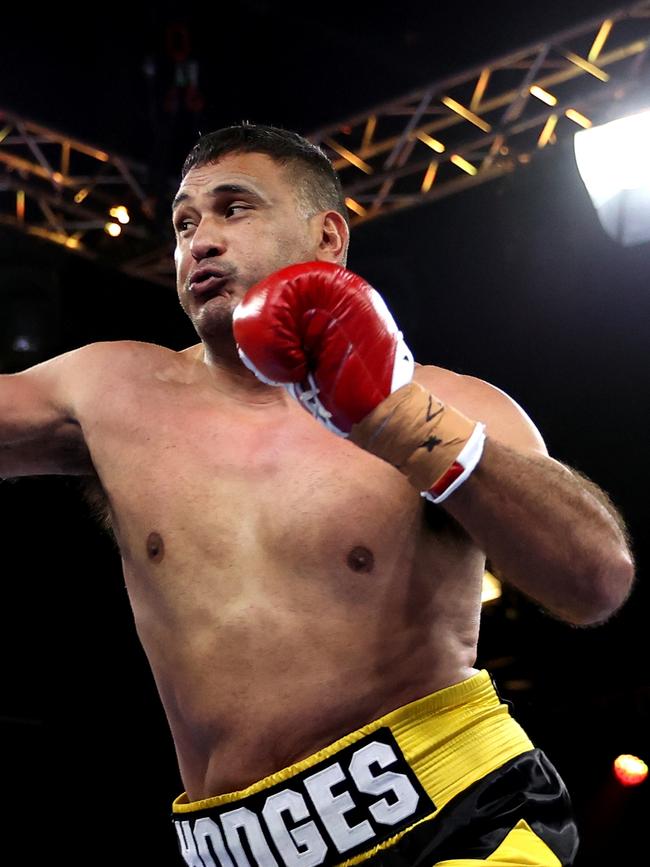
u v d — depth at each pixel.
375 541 1.83
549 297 7.77
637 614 7.55
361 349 1.65
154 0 7.21
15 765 6.62
